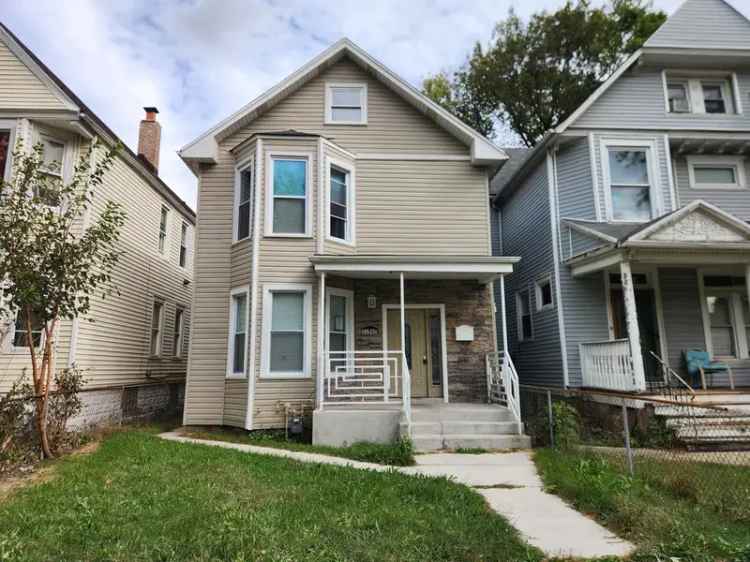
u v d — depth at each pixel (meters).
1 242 6.63
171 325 16.14
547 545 3.96
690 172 12.52
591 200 11.90
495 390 10.77
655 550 3.71
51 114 9.98
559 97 22.69
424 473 6.62
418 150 12.12
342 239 11.30
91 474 5.99
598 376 10.45
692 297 11.70
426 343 11.45
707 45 12.31
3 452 6.56
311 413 9.92
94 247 7.46
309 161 10.95
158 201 14.83
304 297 10.45
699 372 11.00
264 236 10.57
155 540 3.93
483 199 11.97
